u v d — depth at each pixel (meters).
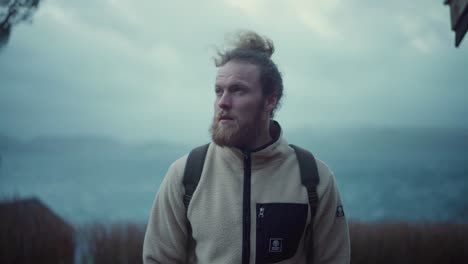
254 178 1.42
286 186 1.43
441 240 4.92
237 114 1.38
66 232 4.65
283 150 1.47
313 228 1.48
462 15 2.06
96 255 4.49
